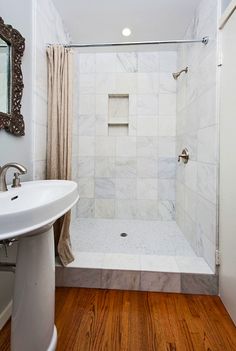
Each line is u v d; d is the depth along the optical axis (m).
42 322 0.95
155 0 1.77
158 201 2.81
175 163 2.75
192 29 2.01
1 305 1.23
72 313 1.33
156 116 2.74
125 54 2.71
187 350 1.09
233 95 1.26
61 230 1.60
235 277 1.25
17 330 0.92
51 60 1.64
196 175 1.91
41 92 1.61
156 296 1.50
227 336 1.18
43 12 1.63
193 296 1.50
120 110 2.86
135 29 2.20
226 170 1.36
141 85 2.73
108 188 2.84
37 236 0.90
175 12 1.92
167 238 2.28
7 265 0.95
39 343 0.94
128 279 1.55
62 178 1.66
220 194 1.46
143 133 2.77
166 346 1.11
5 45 1.20
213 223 1.53
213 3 1.51
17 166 1.01
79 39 2.38
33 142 1.52
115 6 1.84
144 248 2.03
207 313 1.34
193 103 1.98
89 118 2.79
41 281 0.93
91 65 2.74
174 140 2.75
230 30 1.29
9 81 1.23
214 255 1.52
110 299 1.46
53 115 1.64
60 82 1.64
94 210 2.86
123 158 2.80
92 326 1.23
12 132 1.25
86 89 2.77
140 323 1.25
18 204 1.01
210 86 1.57
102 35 2.30
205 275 1.51
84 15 1.97
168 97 2.72
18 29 1.32
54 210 0.79
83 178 2.84
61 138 1.65
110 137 2.80
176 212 2.74
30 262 0.90
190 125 2.08
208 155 1.61
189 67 2.11
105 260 1.68
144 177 2.81
